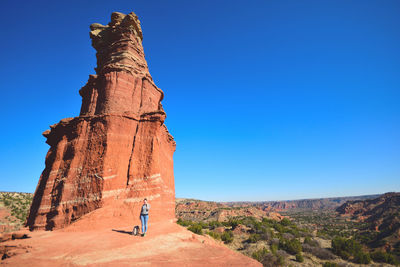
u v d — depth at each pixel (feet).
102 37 103.60
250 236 145.18
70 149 68.23
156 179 66.44
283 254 115.65
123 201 59.82
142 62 95.40
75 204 58.29
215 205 530.68
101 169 61.11
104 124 68.28
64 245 32.86
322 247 151.02
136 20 100.58
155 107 93.04
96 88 82.02
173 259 28.02
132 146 69.67
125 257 27.76
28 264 24.63
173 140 116.47
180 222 159.02
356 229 349.00
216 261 27.71
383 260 133.80
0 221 203.72
